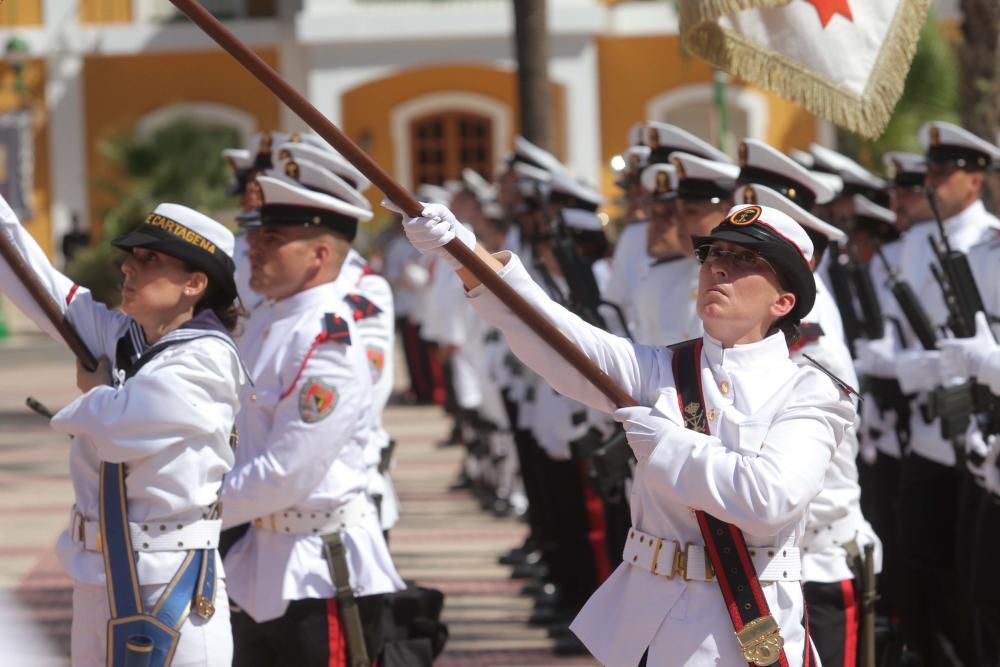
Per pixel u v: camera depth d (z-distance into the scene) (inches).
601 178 1958.7
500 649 526.3
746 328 280.8
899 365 486.6
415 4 1879.9
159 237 301.4
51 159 2020.2
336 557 357.4
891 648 386.0
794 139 1930.4
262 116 2016.5
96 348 315.6
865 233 586.2
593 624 288.5
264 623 358.9
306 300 367.6
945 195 519.5
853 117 349.7
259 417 357.7
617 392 281.9
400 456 962.1
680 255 427.5
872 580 364.2
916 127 1391.5
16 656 464.4
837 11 349.1
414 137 2006.6
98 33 2010.3
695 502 266.1
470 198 796.6
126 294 304.7
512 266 284.5
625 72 1953.7
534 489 645.9
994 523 426.6
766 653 269.0
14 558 646.5
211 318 309.1
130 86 2017.7
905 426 506.6
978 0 732.0
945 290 445.1
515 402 647.1
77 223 1867.6
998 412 425.1
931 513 487.2
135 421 288.2
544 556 621.6
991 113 735.1
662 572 278.2
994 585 426.6
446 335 845.2
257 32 1973.4
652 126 482.0
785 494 262.4
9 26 2018.9
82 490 304.7
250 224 381.7
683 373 283.4
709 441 270.4
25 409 1173.7
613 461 371.6
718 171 405.1
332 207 370.6
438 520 758.5
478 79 1990.7
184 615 292.5
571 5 1865.2
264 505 351.3
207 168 1782.7
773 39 348.8
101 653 300.2
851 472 361.4
